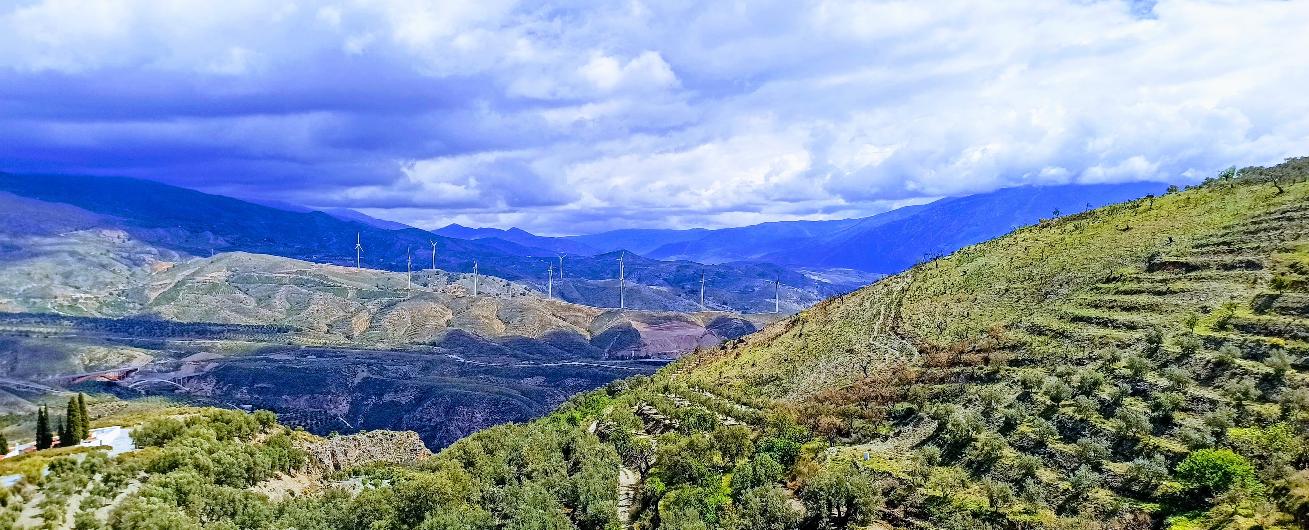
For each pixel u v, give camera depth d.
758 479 91.00
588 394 185.50
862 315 162.88
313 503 102.75
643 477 107.31
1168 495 64.00
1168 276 109.00
